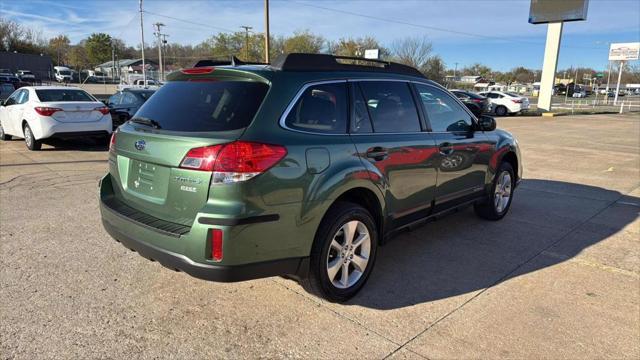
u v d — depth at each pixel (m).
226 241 2.74
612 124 22.39
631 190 7.54
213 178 2.75
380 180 3.60
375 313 3.36
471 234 5.17
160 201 3.07
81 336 2.96
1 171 7.93
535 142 14.44
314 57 3.40
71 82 69.69
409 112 4.11
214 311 3.32
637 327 3.25
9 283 3.63
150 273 3.89
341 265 3.43
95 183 7.09
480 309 3.46
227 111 3.01
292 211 2.97
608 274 4.14
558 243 4.92
